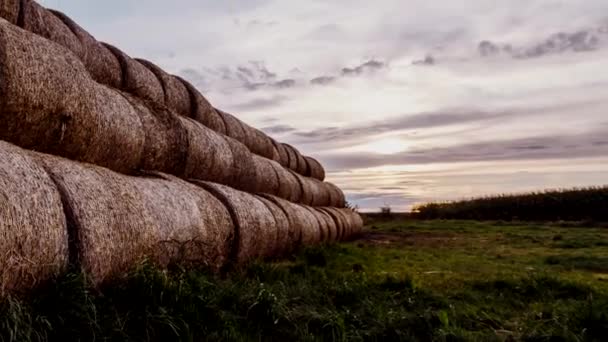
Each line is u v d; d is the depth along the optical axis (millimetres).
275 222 8305
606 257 9266
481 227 19812
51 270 3561
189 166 7559
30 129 4520
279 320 4152
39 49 4598
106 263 4109
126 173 6273
